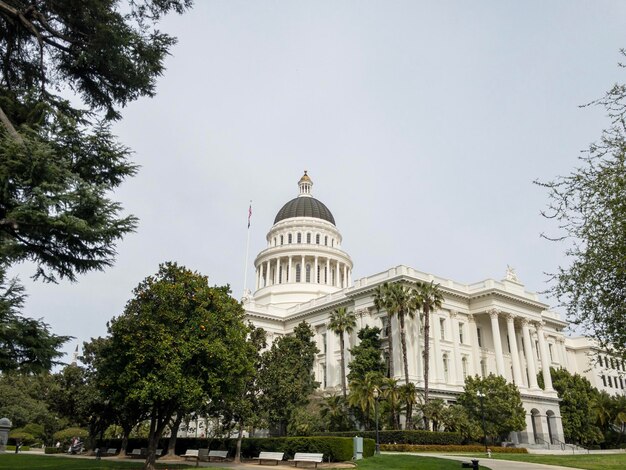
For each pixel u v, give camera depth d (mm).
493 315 68562
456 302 70062
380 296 59125
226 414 41219
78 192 15891
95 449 57938
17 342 19656
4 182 14812
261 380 44281
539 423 65000
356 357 59688
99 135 18172
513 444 58312
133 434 74500
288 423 50219
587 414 70062
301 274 98375
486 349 71625
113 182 19141
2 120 15828
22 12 17609
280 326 85062
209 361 29797
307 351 66000
